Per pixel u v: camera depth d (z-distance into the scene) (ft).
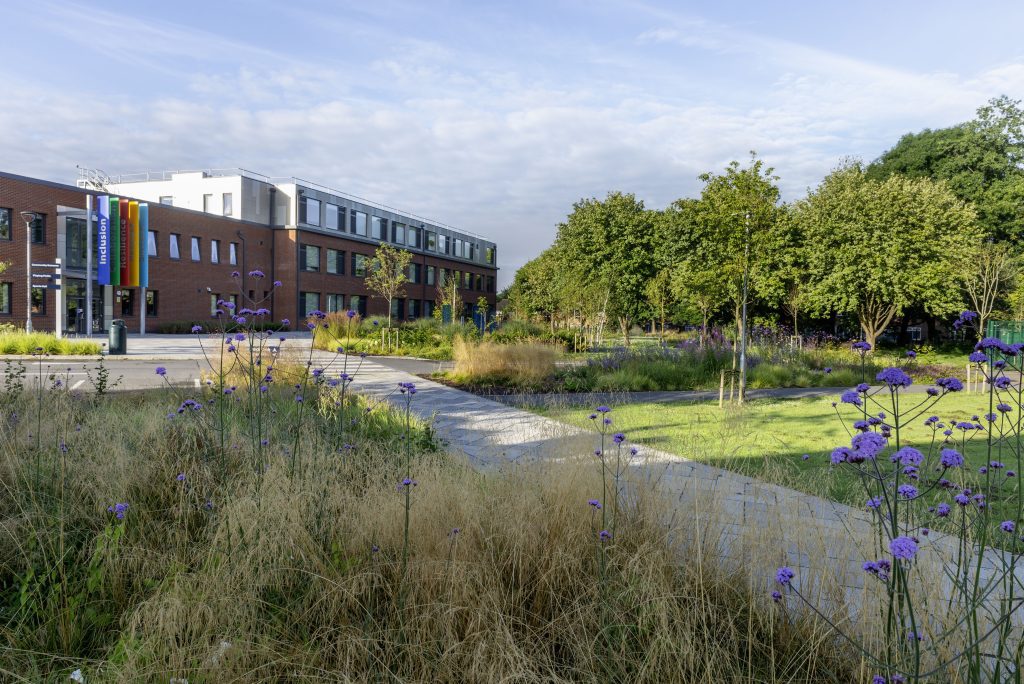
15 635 8.51
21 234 91.61
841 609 8.25
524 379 47.57
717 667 7.70
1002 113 114.01
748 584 9.13
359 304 165.68
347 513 11.50
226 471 13.73
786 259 92.68
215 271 127.34
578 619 8.72
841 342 97.96
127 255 102.63
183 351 67.15
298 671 7.94
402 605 8.91
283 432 17.61
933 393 6.82
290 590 9.61
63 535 10.85
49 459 14.39
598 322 104.17
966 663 6.64
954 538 9.43
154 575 10.03
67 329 98.37
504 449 18.88
